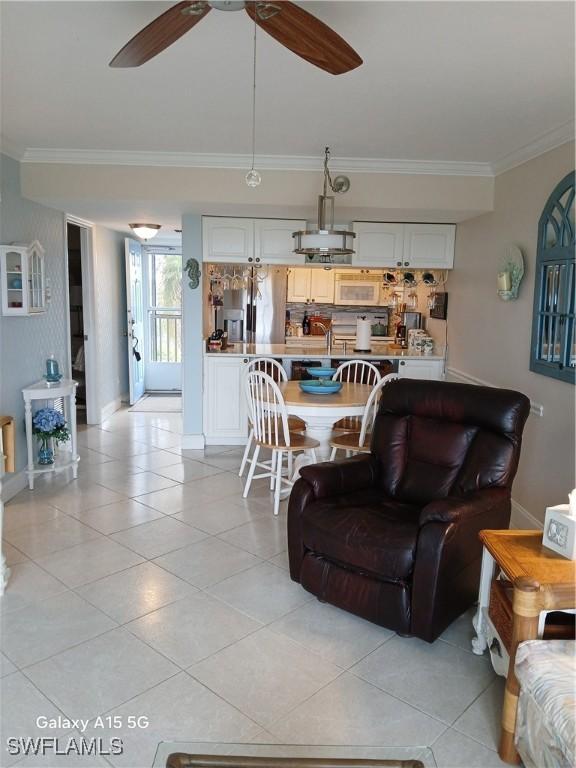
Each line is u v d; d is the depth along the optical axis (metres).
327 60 2.00
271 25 1.81
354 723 2.13
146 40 1.92
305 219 5.33
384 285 6.65
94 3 2.15
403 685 2.34
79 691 2.26
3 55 2.61
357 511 2.86
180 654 2.50
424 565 2.50
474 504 2.62
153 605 2.88
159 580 3.12
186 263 5.37
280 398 3.90
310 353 5.71
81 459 5.32
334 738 2.05
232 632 2.67
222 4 1.73
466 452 3.04
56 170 4.43
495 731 2.11
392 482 3.23
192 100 3.18
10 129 3.80
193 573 3.21
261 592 3.03
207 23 2.26
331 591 2.79
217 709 2.18
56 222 5.19
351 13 2.16
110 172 4.46
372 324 6.83
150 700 2.22
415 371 5.68
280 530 3.80
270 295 6.36
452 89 2.93
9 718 2.11
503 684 2.37
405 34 2.33
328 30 1.80
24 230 4.54
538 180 3.83
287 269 6.49
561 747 1.63
